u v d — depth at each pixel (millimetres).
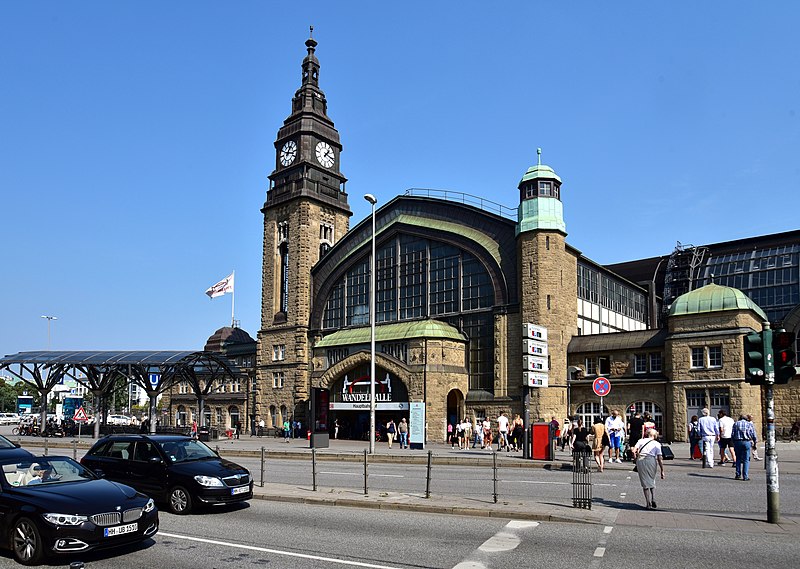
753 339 15609
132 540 12539
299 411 63312
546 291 48625
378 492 20094
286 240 68688
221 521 15883
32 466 13859
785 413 43969
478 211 54281
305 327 64938
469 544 13211
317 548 12922
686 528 14711
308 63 71688
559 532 14391
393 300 59062
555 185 50375
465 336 53375
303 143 68250
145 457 17891
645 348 47625
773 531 14367
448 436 50188
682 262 67688
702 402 43562
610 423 32094
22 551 11969
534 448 32062
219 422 85125
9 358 60781
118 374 61281
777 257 61250
